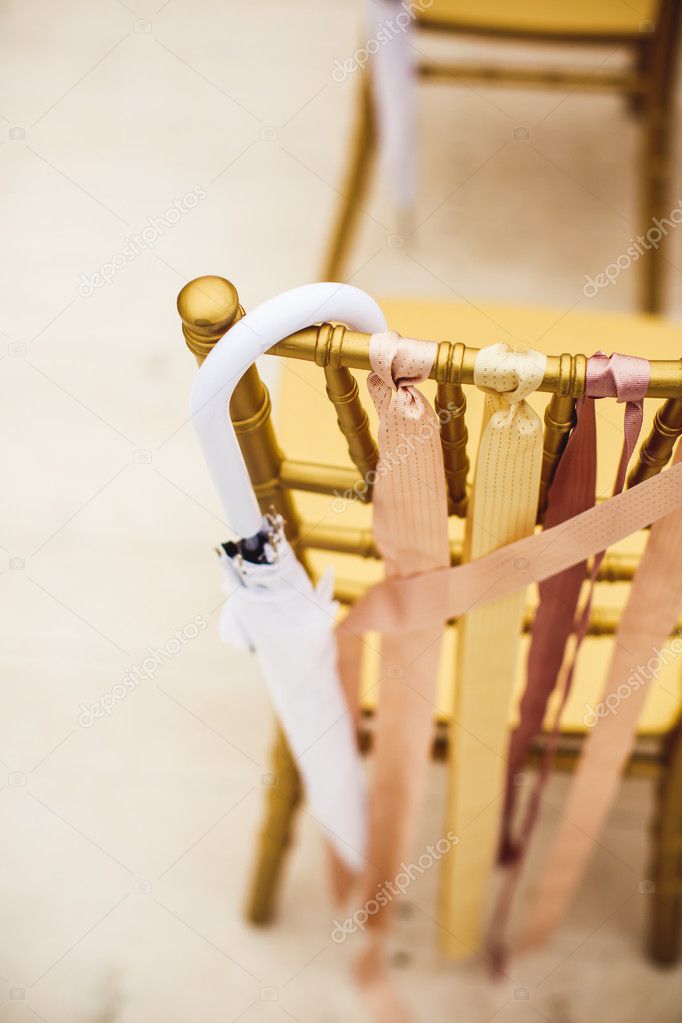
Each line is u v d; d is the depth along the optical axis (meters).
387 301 1.22
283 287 1.84
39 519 1.68
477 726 0.96
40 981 1.40
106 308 1.83
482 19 1.46
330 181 1.93
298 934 1.41
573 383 0.62
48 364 1.79
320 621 0.81
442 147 1.92
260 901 1.37
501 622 0.84
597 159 1.91
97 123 2.01
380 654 0.93
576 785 1.08
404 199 1.78
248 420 0.70
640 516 0.71
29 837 1.48
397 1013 1.34
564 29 1.45
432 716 0.97
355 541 0.83
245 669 1.57
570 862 1.19
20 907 1.44
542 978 1.37
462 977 1.38
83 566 1.65
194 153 1.97
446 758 1.13
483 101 1.95
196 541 1.66
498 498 0.73
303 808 1.50
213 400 0.64
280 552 0.75
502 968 1.37
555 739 0.98
